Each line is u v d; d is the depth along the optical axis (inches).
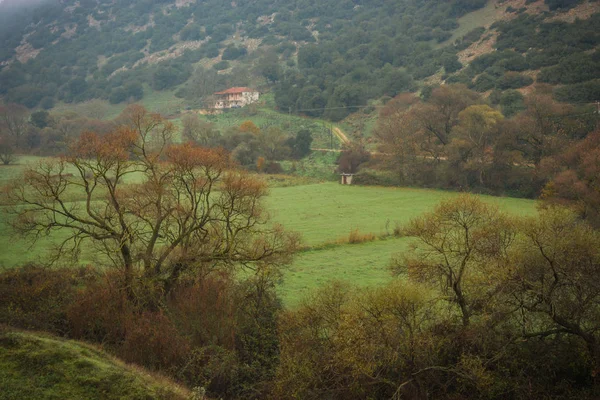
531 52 5949.8
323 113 6299.2
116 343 1003.3
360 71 7130.9
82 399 728.3
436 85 5728.3
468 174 3545.8
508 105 4591.5
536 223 1003.3
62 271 1269.7
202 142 4554.6
